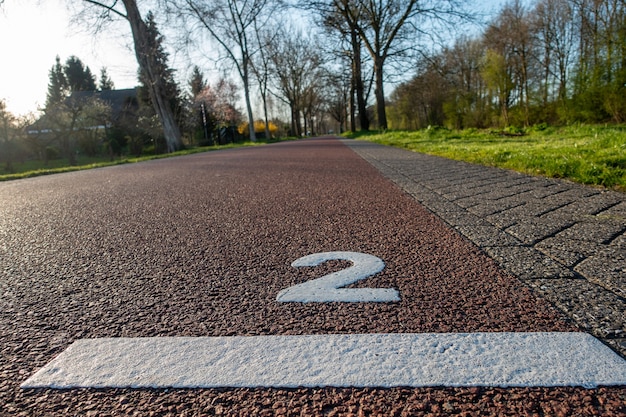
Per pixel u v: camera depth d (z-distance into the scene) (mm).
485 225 2580
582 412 912
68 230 2990
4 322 1460
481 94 34844
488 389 1006
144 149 31375
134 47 18625
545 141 9867
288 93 48875
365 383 1045
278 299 1580
